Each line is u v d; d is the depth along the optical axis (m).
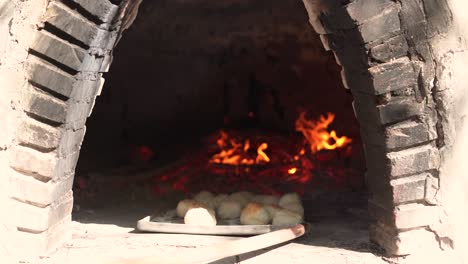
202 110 3.98
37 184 1.88
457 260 1.91
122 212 2.52
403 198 1.89
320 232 2.19
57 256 1.92
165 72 3.92
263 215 2.19
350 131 3.46
